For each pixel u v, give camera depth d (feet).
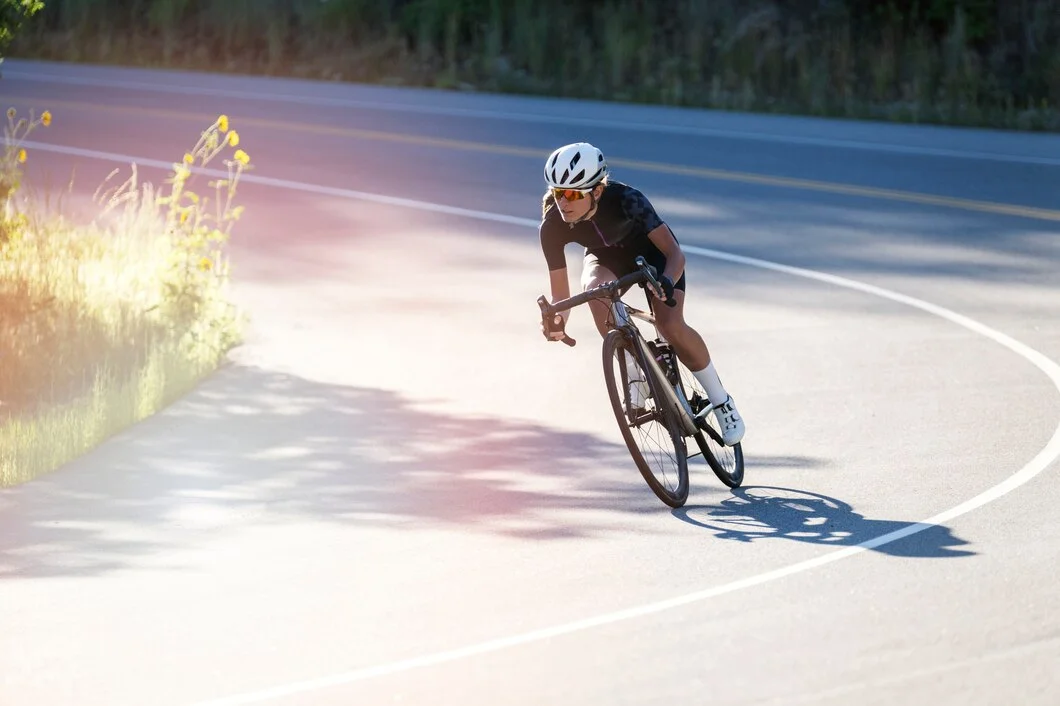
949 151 185.16
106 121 208.23
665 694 47.32
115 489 70.44
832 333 103.35
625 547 62.34
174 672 49.60
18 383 85.40
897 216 146.41
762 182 163.94
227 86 248.32
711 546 62.28
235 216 113.29
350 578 58.70
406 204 152.35
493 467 74.38
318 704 46.88
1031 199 154.51
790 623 53.26
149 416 83.05
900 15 257.34
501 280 119.75
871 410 84.74
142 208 119.96
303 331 103.19
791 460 75.82
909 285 118.32
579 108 224.94
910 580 57.52
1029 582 56.95
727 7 267.80
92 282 104.37
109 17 298.56
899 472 73.10
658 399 69.00
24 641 52.47
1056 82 234.38
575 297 67.51
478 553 61.62
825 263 126.41
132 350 92.27
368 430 80.74
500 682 48.39
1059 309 110.32
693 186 162.09
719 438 72.43
